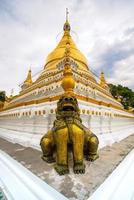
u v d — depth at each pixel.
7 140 11.55
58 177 4.04
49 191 3.35
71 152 5.38
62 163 4.42
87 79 12.88
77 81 9.64
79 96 7.29
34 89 12.90
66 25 20.41
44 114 8.05
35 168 4.75
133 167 5.19
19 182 3.98
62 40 19.36
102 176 4.09
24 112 9.93
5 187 3.79
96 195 3.15
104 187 3.51
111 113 10.41
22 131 10.55
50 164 5.13
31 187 3.63
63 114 5.16
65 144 4.66
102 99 14.32
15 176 4.34
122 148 7.83
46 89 11.09
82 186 3.51
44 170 4.57
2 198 3.36
